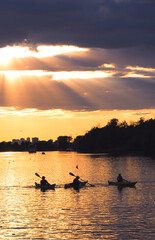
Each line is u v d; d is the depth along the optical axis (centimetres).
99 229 3161
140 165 11212
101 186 5909
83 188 5681
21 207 4122
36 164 14200
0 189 5712
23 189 5681
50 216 3653
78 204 4269
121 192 5181
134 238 2909
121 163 12675
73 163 14238
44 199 4656
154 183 6256
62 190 5500
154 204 4212
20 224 3359
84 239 2911
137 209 3928
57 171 9706
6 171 9988
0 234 3067
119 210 3888
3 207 4131
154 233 3028
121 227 3209
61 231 3127
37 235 3030
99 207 4062
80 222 3400
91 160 15950
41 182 5844
